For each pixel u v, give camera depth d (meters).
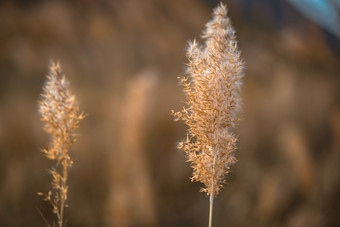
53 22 4.09
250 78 4.06
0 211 3.26
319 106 4.02
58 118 0.83
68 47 3.99
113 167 3.19
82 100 3.42
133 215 3.03
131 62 3.88
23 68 3.78
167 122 3.26
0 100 3.52
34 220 3.30
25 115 3.56
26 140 3.46
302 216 3.52
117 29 4.23
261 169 3.75
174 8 4.59
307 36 4.58
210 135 0.82
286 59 4.38
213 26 0.80
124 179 3.11
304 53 4.48
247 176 3.72
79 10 4.30
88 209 3.19
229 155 0.84
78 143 3.32
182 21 4.54
